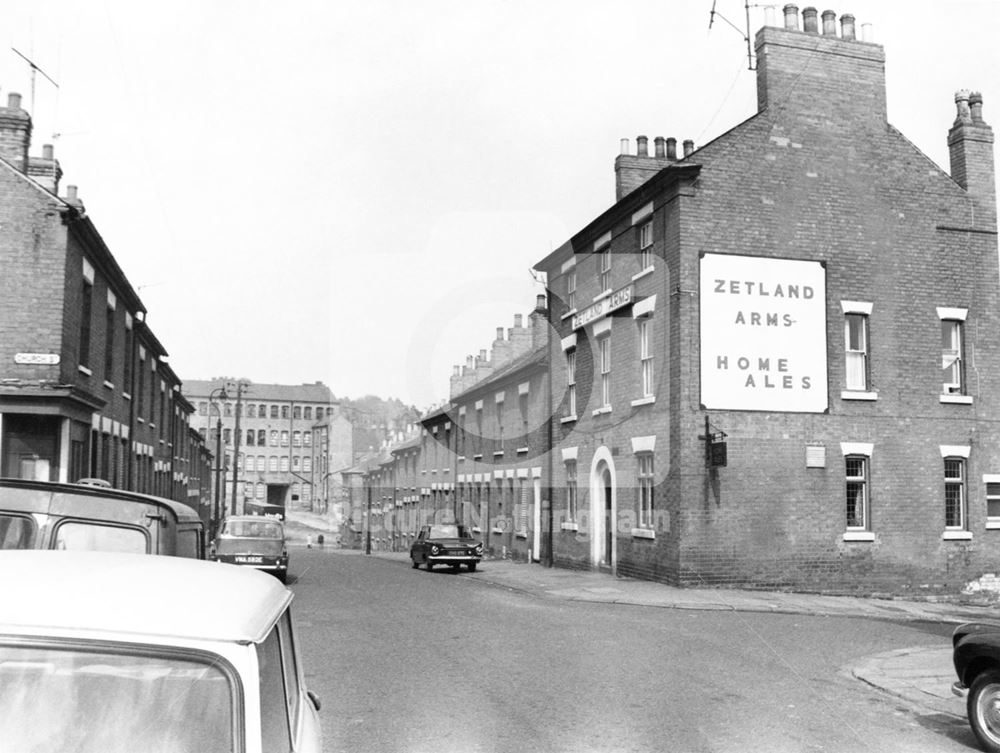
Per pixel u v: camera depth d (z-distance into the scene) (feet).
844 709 23.61
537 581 58.90
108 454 62.64
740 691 25.08
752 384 55.98
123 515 18.66
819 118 60.08
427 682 24.95
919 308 60.80
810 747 19.43
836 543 56.80
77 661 6.36
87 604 6.75
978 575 59.67
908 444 59.31
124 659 6.41
